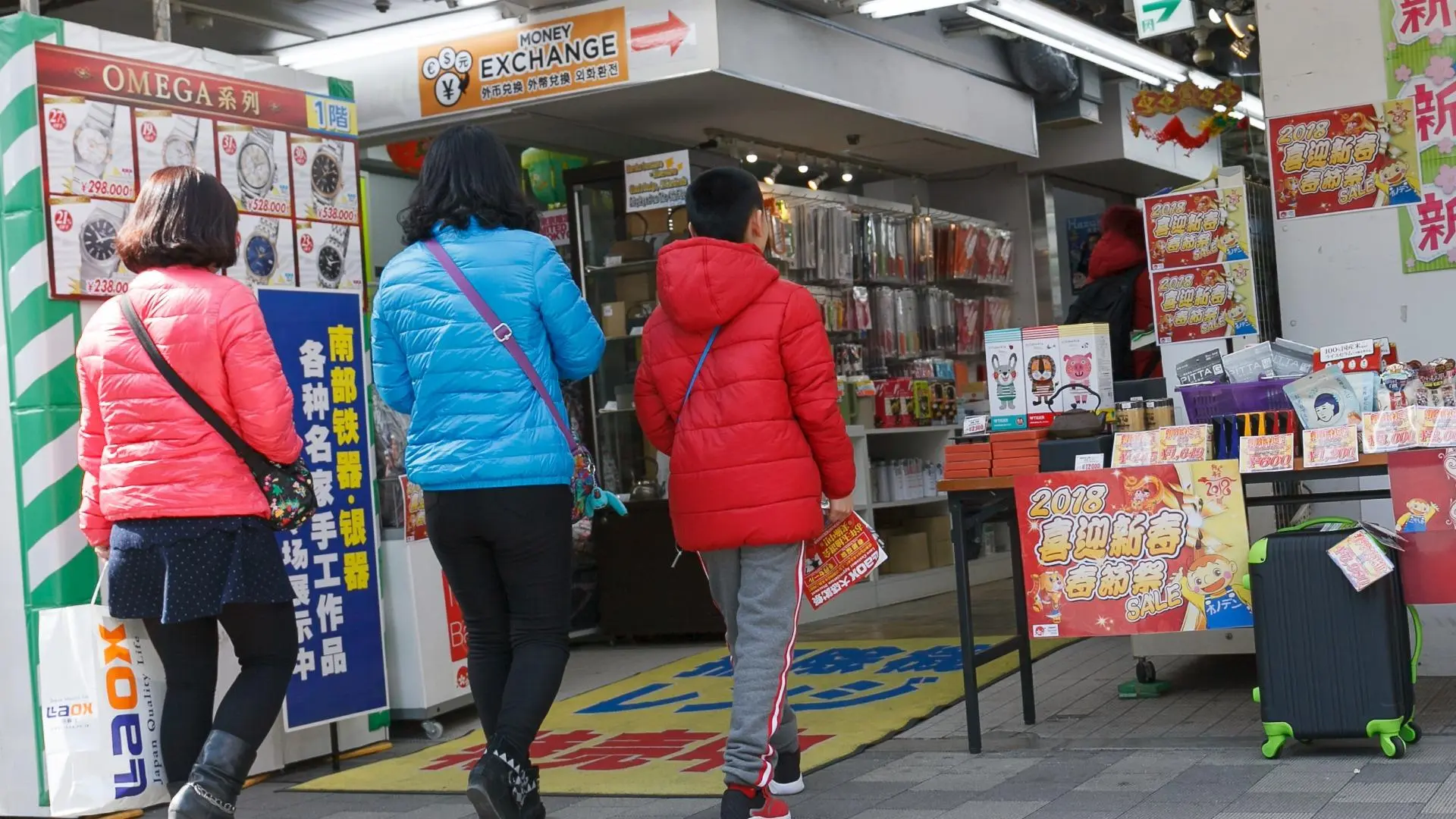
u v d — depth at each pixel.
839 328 10.45
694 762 5.36
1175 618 4.79
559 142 9.80
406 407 4.36
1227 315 6.15
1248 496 6.26
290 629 4.33
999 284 12.63
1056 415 5.36
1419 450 4.52
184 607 4.09
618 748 5.79
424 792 5.21
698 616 8.80
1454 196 5.77
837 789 4.71
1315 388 4.83
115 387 4.17
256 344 4.18
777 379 4.18
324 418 5.85
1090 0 9.63
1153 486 4.82
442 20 8.45
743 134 9.91
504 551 4.12
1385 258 5.89
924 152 11.24
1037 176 12.70
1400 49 5.82
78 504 5.14
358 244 6.37
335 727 5.90
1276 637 4.57
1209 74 11.12
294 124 6.10
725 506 4.12
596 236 9.40
